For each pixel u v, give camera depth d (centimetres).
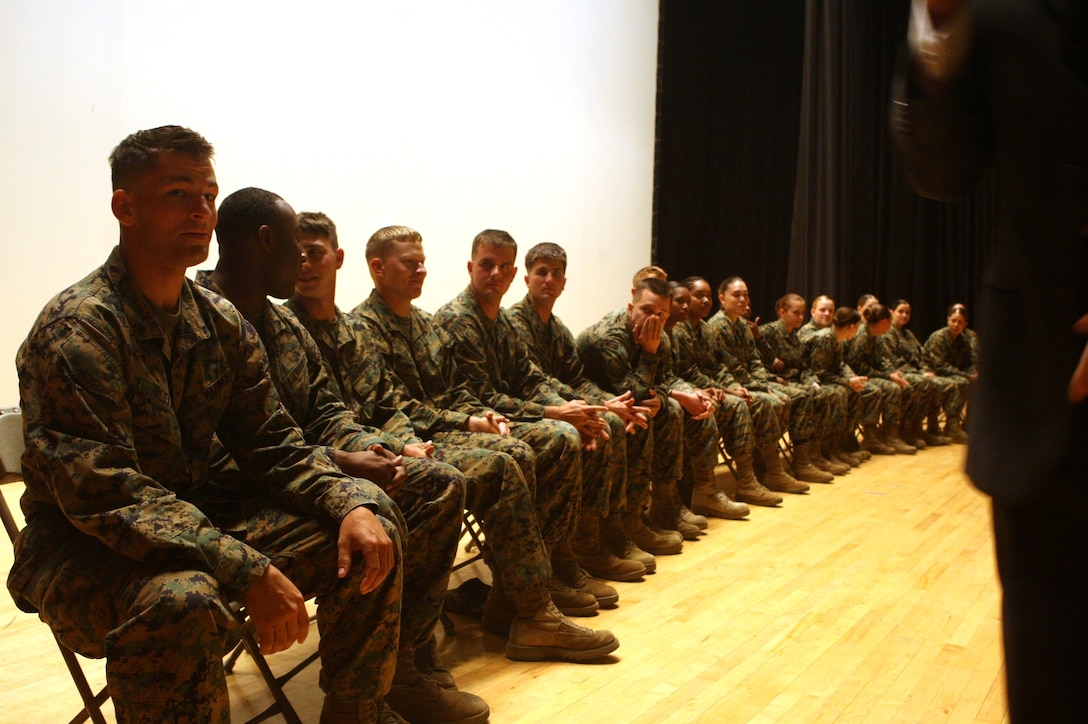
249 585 137
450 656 236
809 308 894
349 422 202
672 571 327
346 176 514
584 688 215
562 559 278
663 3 766
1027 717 84
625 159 732
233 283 191
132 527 130
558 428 268
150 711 125
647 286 356
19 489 380
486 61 594
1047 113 78
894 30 919
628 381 351
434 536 194
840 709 207
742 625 267
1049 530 83
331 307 234
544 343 347
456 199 582
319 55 497
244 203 189
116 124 426
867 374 678
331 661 164
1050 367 80
